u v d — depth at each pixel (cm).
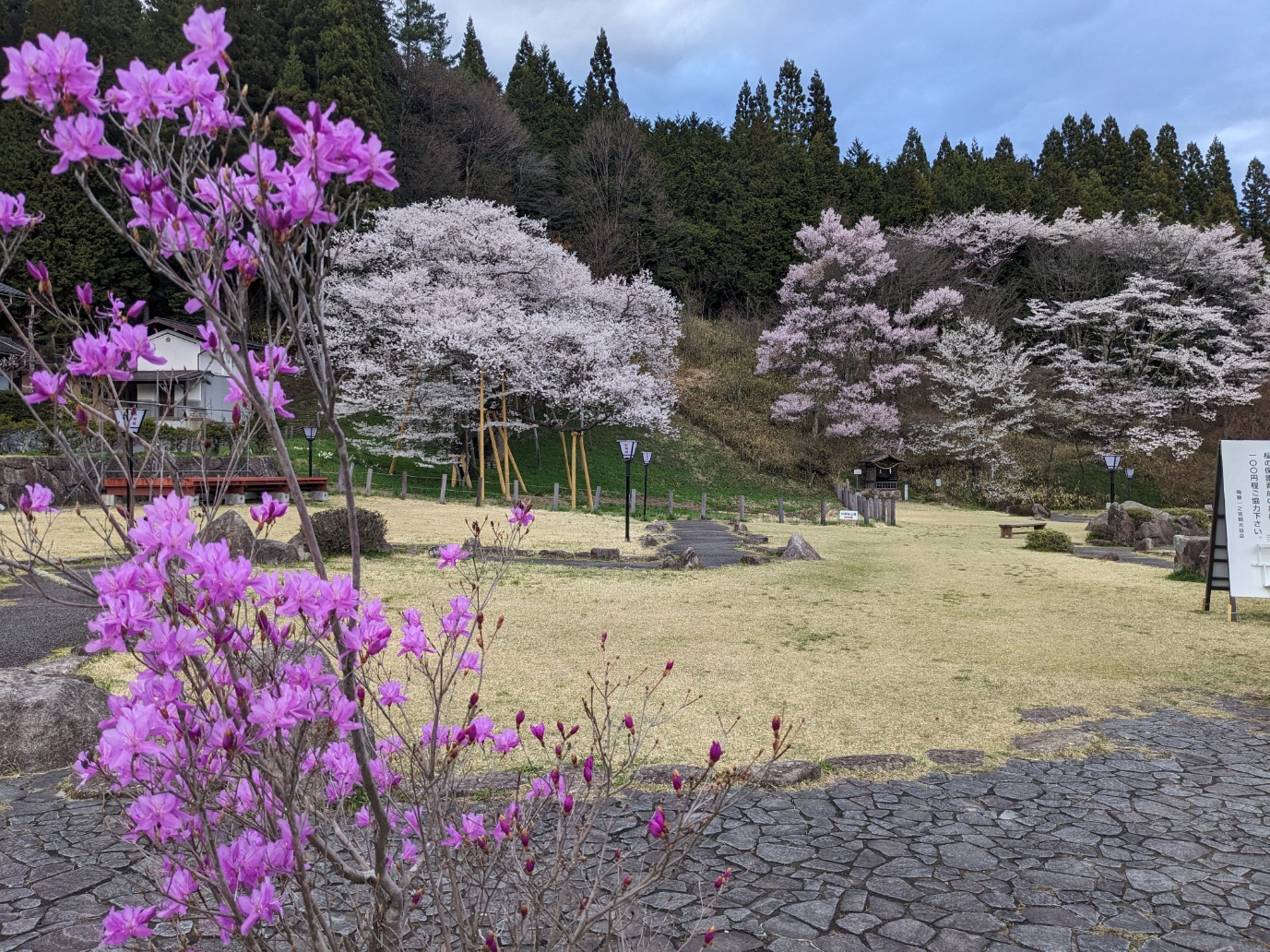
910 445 4188
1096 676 713
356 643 177
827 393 4269
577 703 608
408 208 3131
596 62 5753
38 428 2055
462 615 221
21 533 168
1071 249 4550
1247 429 4262
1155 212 4756
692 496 3378
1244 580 938
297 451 2766
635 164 4959
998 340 4238
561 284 3225
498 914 288
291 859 173
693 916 314
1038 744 539
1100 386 4225
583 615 948
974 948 294
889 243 4591
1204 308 4147
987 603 1082
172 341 2756
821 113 6594
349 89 3491
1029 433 4472
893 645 830
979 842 388
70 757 482
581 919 213
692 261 5153
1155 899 331
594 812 230
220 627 156
